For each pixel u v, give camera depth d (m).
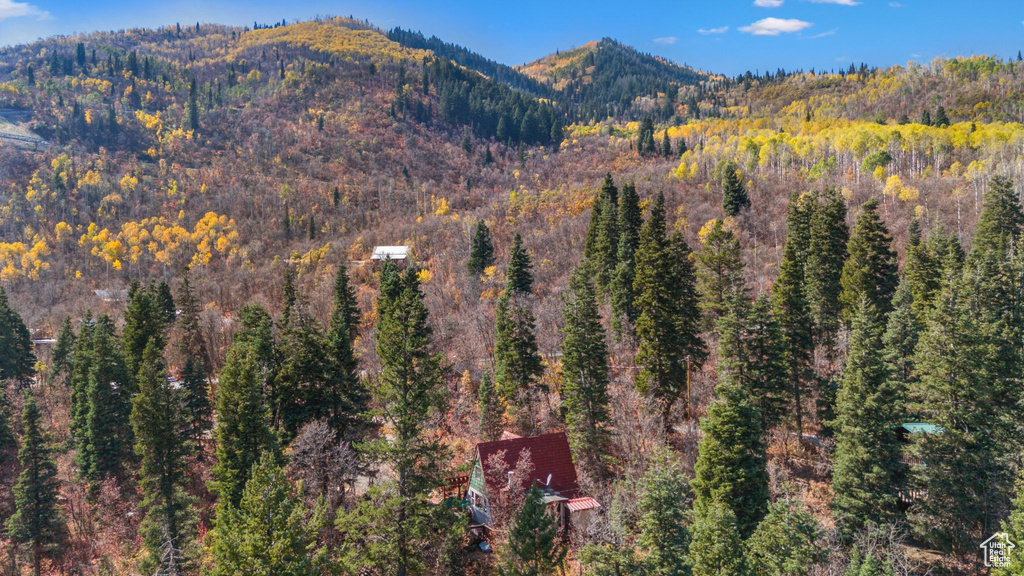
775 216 102.94
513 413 56.81
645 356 51.53
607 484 44.66
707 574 27.23
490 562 38.56
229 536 28.47
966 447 36.28
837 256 62.69
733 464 35.00
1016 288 49.69
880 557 32.78
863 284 57.19
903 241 83.62
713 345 61.44
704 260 58.66
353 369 52.53
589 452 46.97
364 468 45.06
